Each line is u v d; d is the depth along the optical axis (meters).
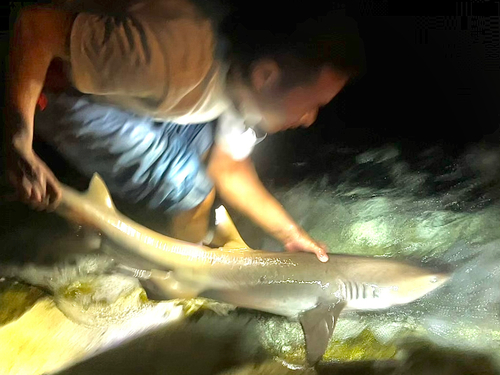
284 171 1.86
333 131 2.13
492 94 2.33
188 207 1.31
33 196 1.06
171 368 0.96
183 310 1.14
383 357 0.99
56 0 1.04
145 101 1.12
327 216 1.59
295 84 0.99
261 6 0.94
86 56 1.02
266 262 1.14
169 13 0.97
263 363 0.98
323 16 0.94
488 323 1.07
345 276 1.13
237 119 1.15
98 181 1.09
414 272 1.15
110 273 1.22
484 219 1.51
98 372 0.95
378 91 2.31
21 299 1.13
